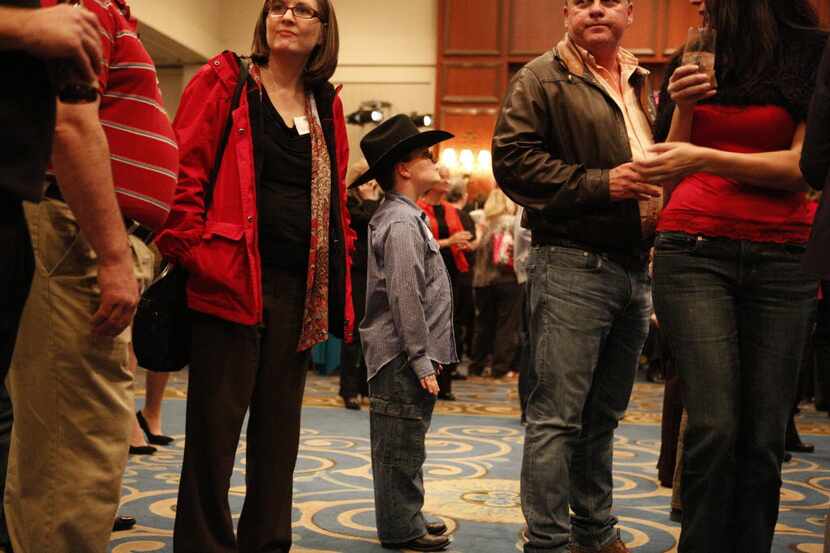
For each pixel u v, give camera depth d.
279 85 2.45
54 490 1.80
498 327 8.46
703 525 2.18
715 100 2.22
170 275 2.25
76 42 1.18
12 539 1.85
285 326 2.37
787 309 2.17
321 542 2.94
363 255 5.36
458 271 6.82
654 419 6.32
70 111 1.55
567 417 2.44
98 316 1.67
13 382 1.83
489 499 3.60
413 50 12.82
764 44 2.17
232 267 2.23
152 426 4.58
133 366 4.35
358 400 6.54
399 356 2.88
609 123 2.50
